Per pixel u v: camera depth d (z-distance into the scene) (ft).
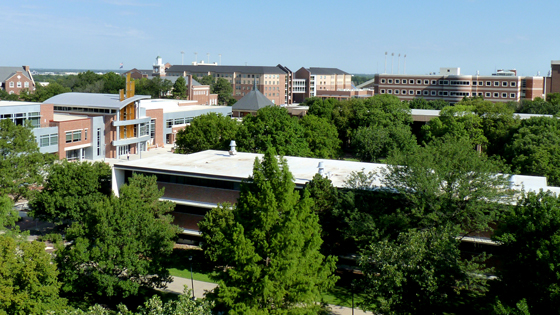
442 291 124.26
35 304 112.78
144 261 140.15
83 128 347.77
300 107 529.04
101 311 103.55
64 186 194.29
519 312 99.45
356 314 139.54
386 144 321.11
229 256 114.52
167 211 187.62
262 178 117.70
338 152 332.39
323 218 157.07
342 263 173.99
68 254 138.10
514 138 301.63
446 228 127.65
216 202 186.29
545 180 187.83
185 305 98.07
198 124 295.07
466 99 542.98
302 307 113.70
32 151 226.99
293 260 105.29
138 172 195.93
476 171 143.33
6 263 112.37
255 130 268.21
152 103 461.37
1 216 162.40
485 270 123.34
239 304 105.29
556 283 102.73
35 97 613.52
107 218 140.87
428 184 140.26
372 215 149.28
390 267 116.57
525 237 115.65
